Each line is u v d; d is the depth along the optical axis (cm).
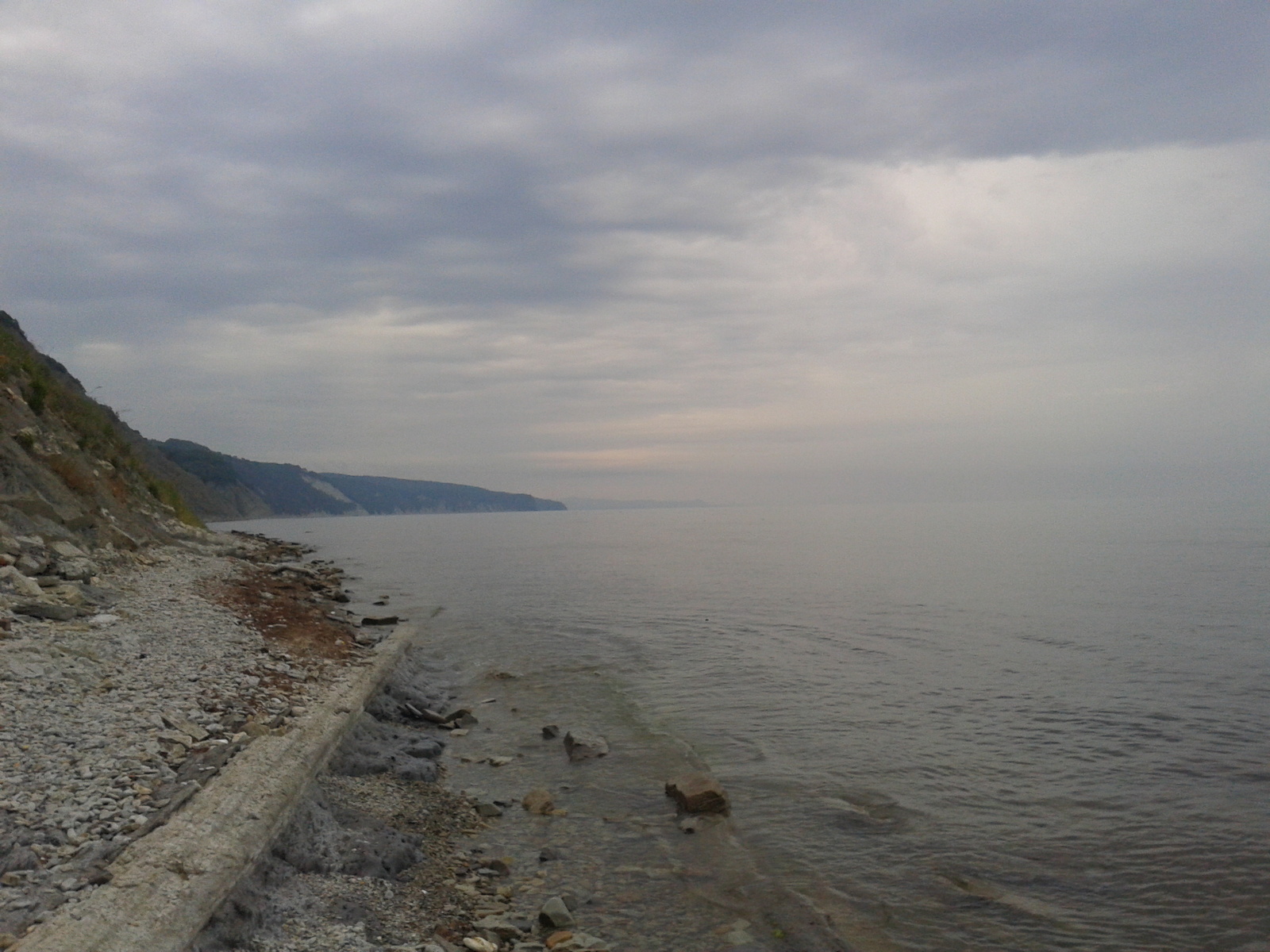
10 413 2223
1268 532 6644
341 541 8700
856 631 2288
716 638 2197
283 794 777
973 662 1822
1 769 695
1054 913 727
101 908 517
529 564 5197
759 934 705
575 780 1109
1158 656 1820
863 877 805
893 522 12475
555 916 722
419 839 875
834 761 1150
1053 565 4316
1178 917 712
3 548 1437
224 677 1147
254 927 606
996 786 1038
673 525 14188
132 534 2539
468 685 1717
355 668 1461
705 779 1019
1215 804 956
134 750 790
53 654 1019
